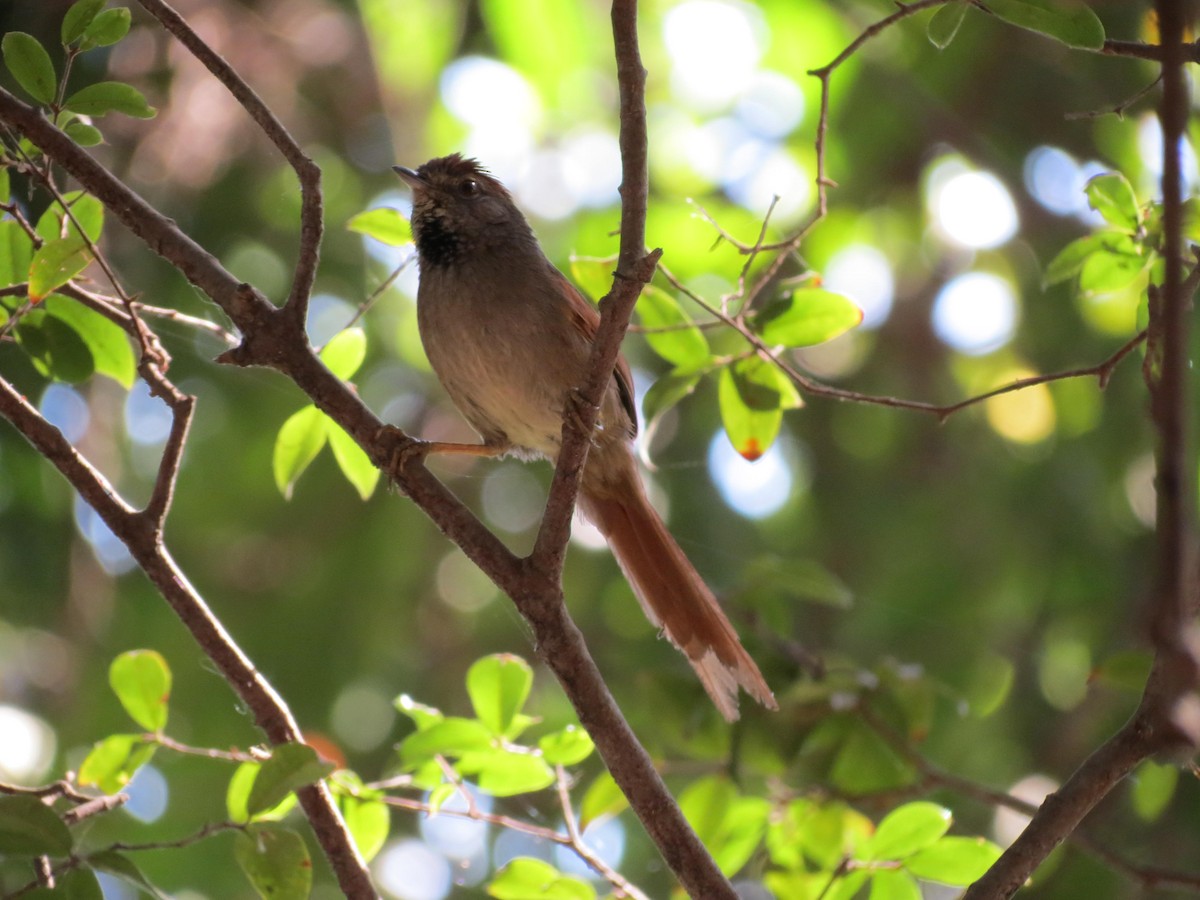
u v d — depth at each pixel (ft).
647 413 26.45
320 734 42.42
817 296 25.66
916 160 50.31
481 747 24.49
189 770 40.34
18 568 38.86
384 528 45.09
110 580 42.06
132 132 38.14
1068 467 44.09
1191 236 22.56
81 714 39.93
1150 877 25.03
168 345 40.52
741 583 32.71
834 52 47.75
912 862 24.23
